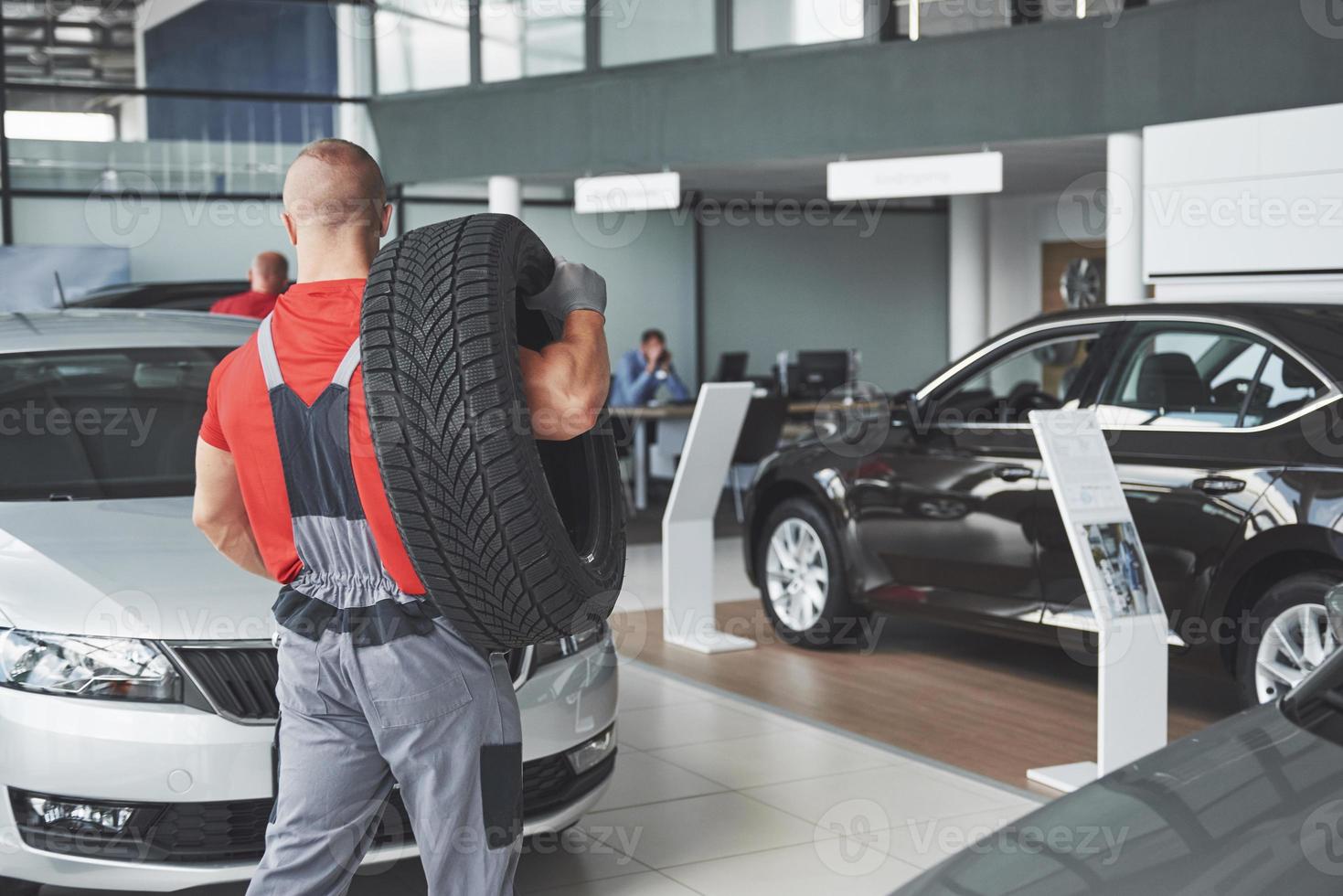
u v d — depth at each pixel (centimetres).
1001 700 552
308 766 215
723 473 664
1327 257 795
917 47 1048
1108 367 530
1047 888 164
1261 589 472
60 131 1270
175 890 308
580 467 230
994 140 1017
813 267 1631
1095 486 424
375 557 211
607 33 1214
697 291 1550
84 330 432
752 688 577
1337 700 201
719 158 1161
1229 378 490
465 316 197
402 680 208
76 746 300
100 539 342
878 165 1065
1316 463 454
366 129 1372
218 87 1319
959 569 564
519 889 359
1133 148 949
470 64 1296
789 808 422
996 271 1644
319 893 218
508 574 200
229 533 233
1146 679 422
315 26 1345
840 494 616
